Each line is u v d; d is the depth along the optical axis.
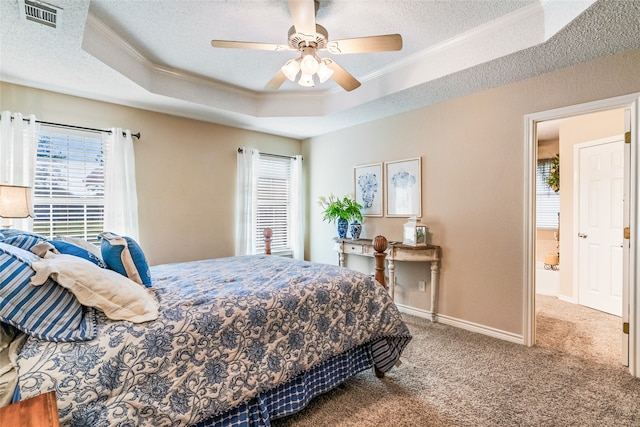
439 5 2.15
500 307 2.91
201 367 1.39
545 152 5.75
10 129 2.65
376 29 2.45
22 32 2.02
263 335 1.63
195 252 3.90
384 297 2.22
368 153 4.11
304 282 1.99
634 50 2.23
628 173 2.33
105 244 1.82
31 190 2.41
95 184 3.18
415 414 1.81
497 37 2.37
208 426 1.42
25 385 1.03
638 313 2.19
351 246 3.94
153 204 3.57
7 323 1.16
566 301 4.15
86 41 2.26
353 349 2.10
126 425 1.16
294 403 1.72
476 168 3.07
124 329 1.28
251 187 4.32
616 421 1.73
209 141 4.05
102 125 3.24
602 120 3.77
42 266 1.23
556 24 2.02
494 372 2.27
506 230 2.88
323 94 3.83
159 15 2.24
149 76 3.01
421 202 3.52
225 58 2.91
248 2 2.10
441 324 3.31
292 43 2.10
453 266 3.26
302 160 5.02
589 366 2.35
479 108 3.05
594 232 3.82
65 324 1.21
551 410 1.83
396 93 3.10
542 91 2.65
